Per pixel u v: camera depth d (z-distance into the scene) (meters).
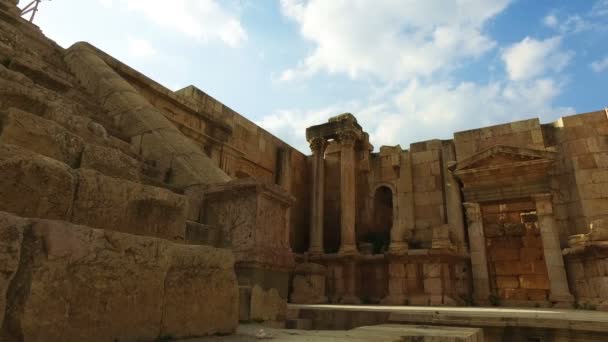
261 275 5.24
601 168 16.48
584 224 16.23
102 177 3.51
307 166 23.25
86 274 2.63
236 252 5.25
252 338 3.56
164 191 4.06
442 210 19.50
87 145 4.32
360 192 21.66
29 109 4.59
